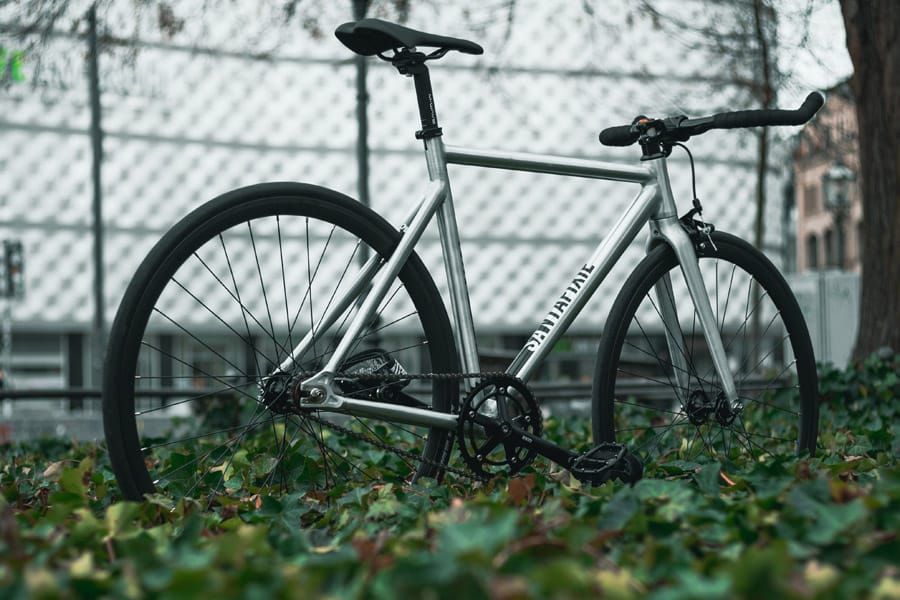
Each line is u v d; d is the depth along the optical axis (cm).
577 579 111
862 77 479
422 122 237
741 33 769
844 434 320
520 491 196
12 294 928
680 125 248
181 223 209
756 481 199
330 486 239
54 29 578
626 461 224
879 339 476
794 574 120
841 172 1034
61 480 203
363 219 228
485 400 230
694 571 131
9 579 123
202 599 107
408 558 121
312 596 112
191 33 634
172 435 468
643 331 258
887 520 152
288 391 218
